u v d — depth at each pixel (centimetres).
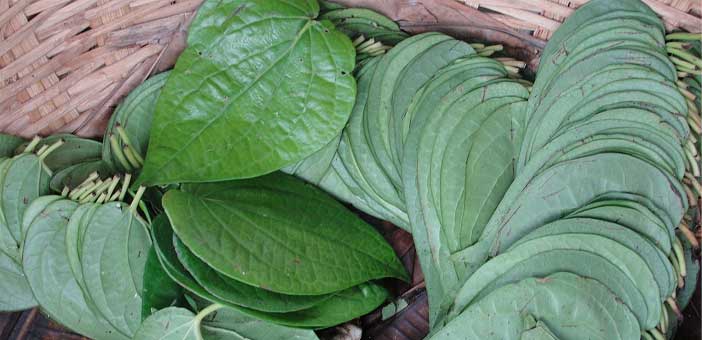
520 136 76
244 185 77
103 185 79
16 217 80
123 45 80
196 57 76
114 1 78
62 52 79
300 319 76
